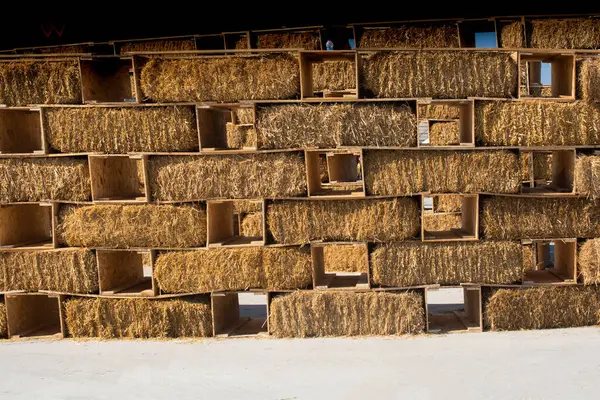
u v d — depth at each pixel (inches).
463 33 305.6
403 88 218.2
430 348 204.1
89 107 224.2
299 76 221.0
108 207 226.8
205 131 230.2
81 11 334.0
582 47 280.1
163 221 225.8
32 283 233.0
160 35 339.3
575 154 219.8
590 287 224.2
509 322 224.2
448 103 224.8
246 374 186.1
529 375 174.6
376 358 195.5
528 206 221.6
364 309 222.8
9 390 181.5
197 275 226.1
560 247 245.1
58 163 228.8
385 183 220.2
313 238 223.6
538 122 217.5
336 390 169.9
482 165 218.4
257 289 226.2
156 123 223.3
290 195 222.2
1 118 232.4
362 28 318.0
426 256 222.8
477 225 221.6
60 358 208.8
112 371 194.2
